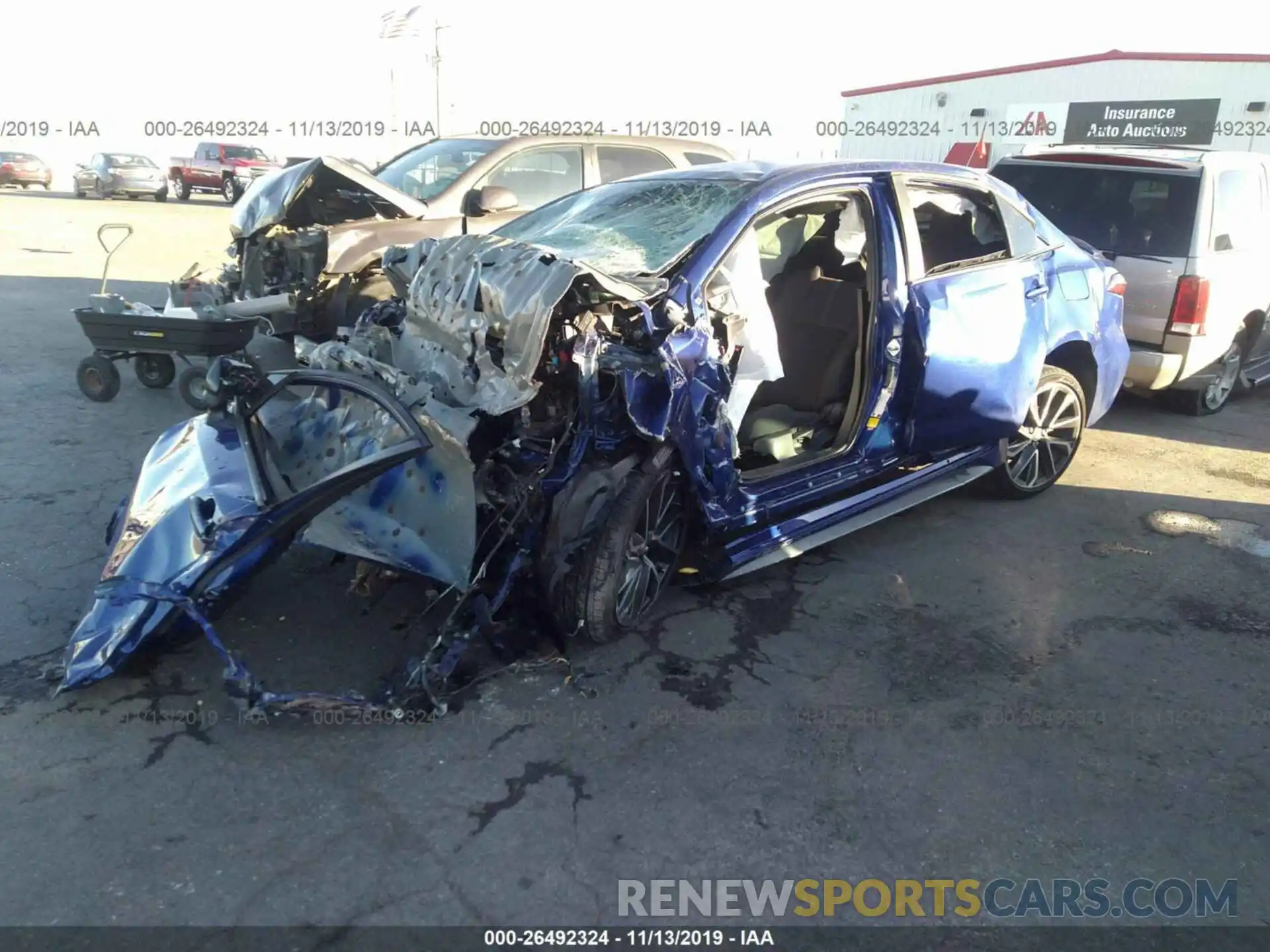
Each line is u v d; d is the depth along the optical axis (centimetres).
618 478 333
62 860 244
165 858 246
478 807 270
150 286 1123
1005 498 521
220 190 2756
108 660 298
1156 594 415
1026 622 388
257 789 272
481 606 323
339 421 360
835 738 308
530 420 324
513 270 324
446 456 311
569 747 298
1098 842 268
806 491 397
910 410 420
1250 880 256
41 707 303
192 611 294
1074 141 2564
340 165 636
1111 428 677
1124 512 512
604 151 776
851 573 427
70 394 644
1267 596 416
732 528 371
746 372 365
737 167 420
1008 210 477
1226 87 2284
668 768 291
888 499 445
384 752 291
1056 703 332
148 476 362
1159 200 649
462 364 331
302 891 239
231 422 369
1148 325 646
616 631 352
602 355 318
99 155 2611
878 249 404
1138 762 302
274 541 313
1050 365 514
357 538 321
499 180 719
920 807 279
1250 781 295
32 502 454
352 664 331
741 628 374
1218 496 539
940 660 357
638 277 343
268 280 689
